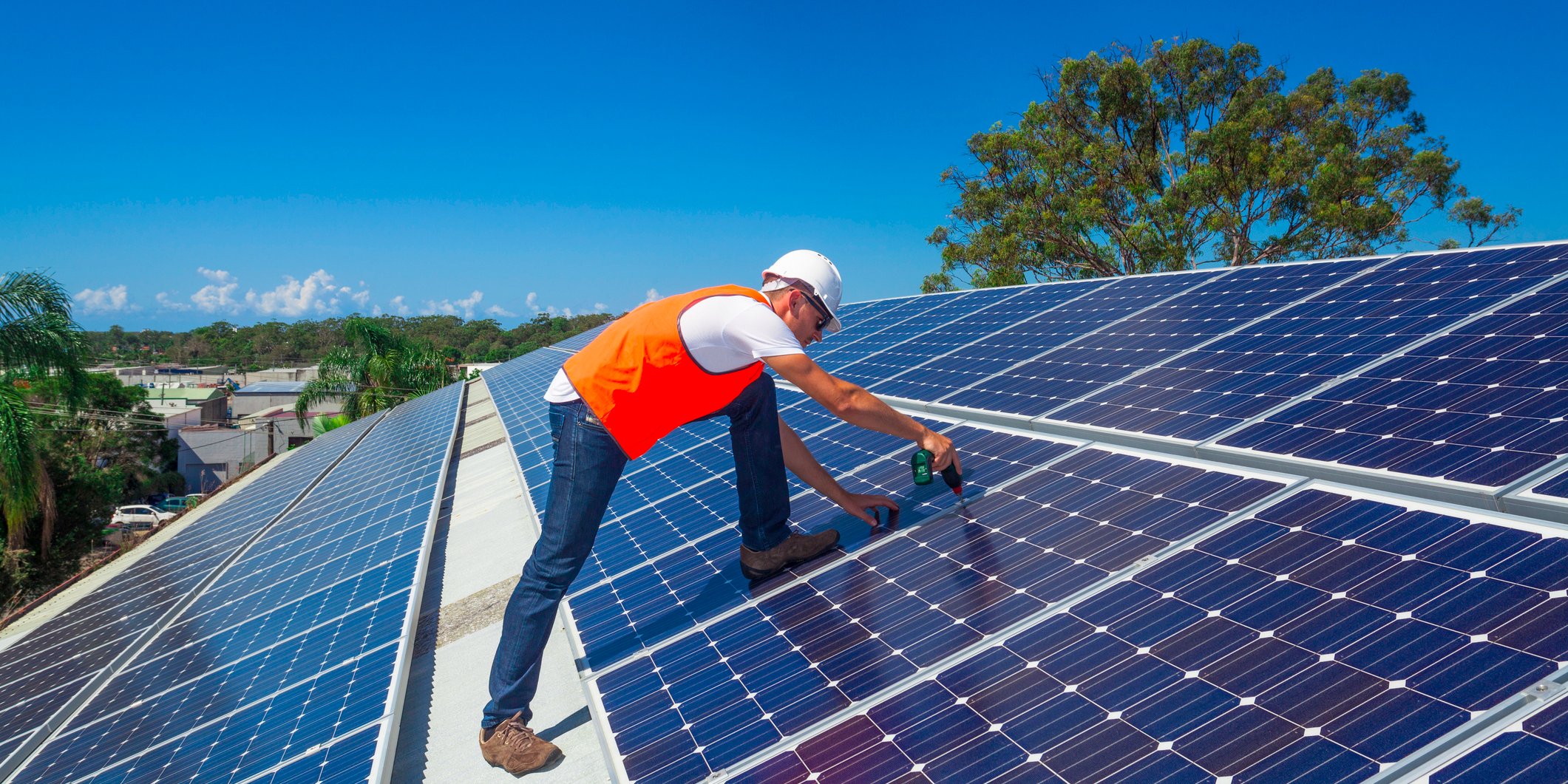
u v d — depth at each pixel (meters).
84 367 29.31
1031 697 2.99
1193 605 3.18
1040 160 39.50
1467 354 4.68
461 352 153.88
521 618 4.09
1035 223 38.44
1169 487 4.25
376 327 49.16
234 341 183.12
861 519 5.14
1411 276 6.66
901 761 2.90
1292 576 3.14
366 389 48.50
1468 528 3.04
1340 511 3.49
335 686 5.40
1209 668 2.82
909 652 3.56
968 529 4.55
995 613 3.62
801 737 3.19
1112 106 40.22
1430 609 2.71
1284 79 39.81
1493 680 2.33
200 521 19.83
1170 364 6.33
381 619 6.39
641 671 4.19
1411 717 2.31
